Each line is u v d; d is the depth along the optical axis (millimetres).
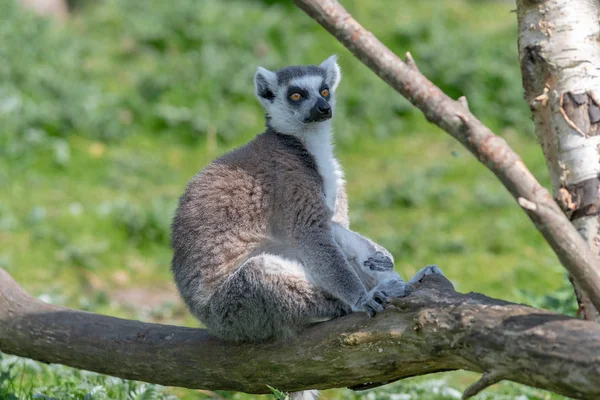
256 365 9812
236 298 9867
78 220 22016
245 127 28000
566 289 13148
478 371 7855
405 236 21609
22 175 24719
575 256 6672
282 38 31859
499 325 7484
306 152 11609
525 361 7203
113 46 32812
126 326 10883
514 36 32531
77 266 20156
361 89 29844
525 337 7242
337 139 27766
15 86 28031
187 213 10805
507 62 30484
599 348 6812
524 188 6738
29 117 26625
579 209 8352
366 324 8812
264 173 10953
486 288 18859
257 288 9734
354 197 24750
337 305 10055
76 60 31125
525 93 8859
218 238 10523
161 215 22219
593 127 8367
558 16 8523
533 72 8688
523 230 22094
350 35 7340
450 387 13078
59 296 17641
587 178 8328
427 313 8078
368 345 8719
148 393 11289
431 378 13883
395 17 34000
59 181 24672
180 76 29672
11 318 11562
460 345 7770
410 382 13297
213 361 10125
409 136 28641
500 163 6805
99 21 34688
